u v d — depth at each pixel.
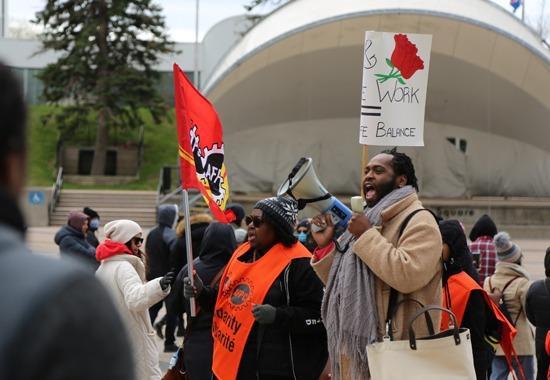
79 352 1.58
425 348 4.67
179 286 6.92
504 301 8.73
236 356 6.01
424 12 36.00
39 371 1.55
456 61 39.22
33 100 59.31
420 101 6.93
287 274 5.97
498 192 42.84
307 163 5.12
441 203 39.09
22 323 1.55
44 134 53.09
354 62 39.72
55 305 1.58
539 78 39.03
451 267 6.53
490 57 38.62
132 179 48.00
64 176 47.34
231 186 42.53
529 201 40.41
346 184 42.47
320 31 37.53
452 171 41.81
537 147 43.00
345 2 37.41
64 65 46.06
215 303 6.54
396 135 6.87
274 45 37.72
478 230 11.65
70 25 46.16
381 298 4.90
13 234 1.69
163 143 52.72
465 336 4.75
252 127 42.81
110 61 45.94
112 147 50.53
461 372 4.68
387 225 5.00
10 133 1.67
